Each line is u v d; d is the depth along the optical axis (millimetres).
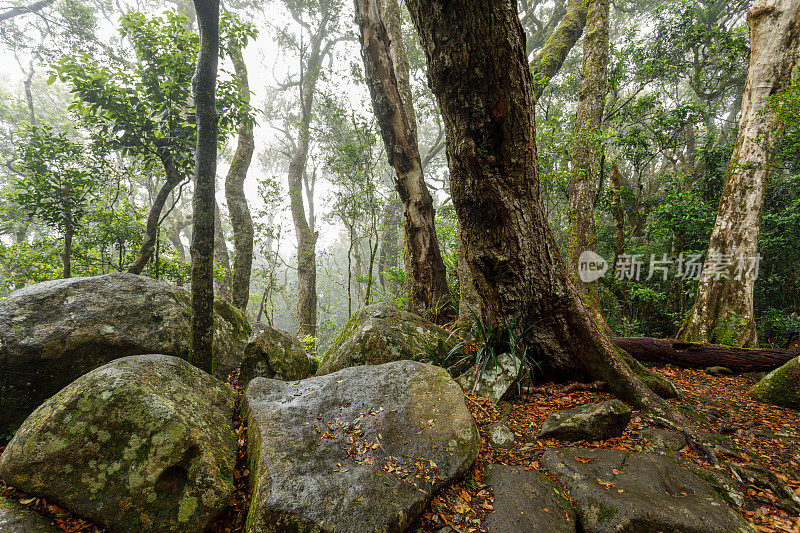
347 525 1675
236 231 8984
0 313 2865
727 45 6918
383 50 5836
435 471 2088
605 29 6762
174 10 5098
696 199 7191
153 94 5176
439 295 6270
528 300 3416
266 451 2062
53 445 1846
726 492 2051
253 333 3717
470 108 2855
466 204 3219
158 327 3416
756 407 3455
